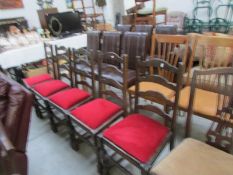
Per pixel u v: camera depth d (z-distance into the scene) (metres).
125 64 1.55
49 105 2.10
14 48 2.94
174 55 2.05
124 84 1.61
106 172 1.59
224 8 4.58
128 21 4.56
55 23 3.44
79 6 5.31
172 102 1.39
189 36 1.86
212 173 1.00
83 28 3.95
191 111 1.29
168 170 1.05
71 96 1.92
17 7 3.85
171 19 5.13
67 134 2.17
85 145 1.97
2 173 1.24
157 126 1.39
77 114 1.63
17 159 1.36
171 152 1.16
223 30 4.52
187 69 1.95
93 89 2.00
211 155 1.11
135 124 1.42
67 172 1.69
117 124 1.45
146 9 4.50
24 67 3.35
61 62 2.89
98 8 6.08
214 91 1.38
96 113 1.60
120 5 6.02
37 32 3.40
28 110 1.37
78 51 2.14
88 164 1.75
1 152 1.05
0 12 3.68
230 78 1.29
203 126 2.04
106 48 2.75
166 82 1.34
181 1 5.16
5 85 1.49
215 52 1.71
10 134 1.34
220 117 1.20
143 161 1.16
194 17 5.06
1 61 2.77
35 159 1.85
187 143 1.21
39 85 2.27
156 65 1.36
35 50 3.04
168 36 2.00
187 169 1.04
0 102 1.44
